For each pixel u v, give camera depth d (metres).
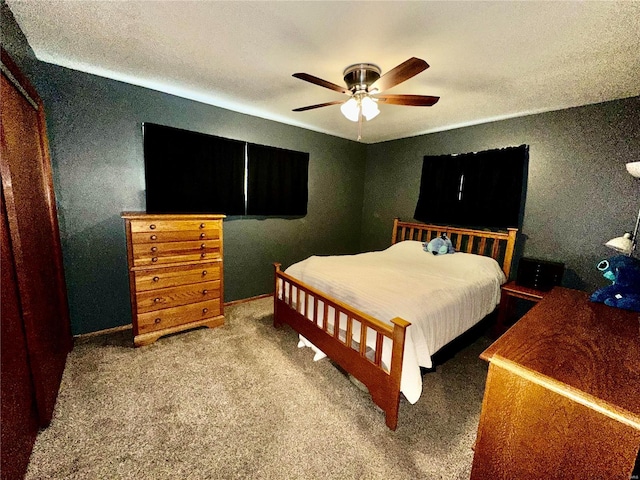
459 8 1.31
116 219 2.49
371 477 1.28
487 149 3.11
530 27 1.43
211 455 1.36
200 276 2.56
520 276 2.62
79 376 1.91
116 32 1.63
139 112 2.49
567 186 2.58
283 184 3.58
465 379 2.05
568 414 0.84
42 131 1.85
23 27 1.59
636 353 1.09
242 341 2.47
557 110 2.60
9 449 1.12
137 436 1.45
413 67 1.43
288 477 1.27
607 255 2.40
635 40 1.50
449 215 3.42
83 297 2.41
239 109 3.05
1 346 1.09
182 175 2.75
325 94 2.57
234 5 1.35
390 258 3.07
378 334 1.55
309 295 2.21
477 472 1.05
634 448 0.73
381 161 4.27
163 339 2.46
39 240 1.65
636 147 2.22
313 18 1.43
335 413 1.66
